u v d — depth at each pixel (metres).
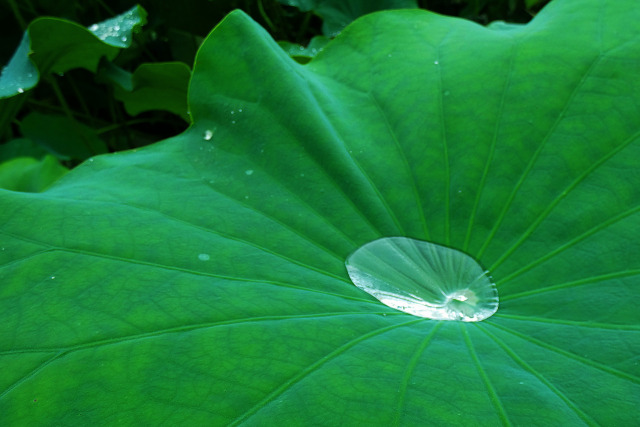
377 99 0.66
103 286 0.54
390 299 0.56
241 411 0.48
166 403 0.49
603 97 0.62
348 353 0.51
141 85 0.83
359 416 0.48
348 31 0.70
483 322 0.54
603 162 0.60
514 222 0.59
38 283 0.54
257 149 0.63
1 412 0.49
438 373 0.50
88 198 0.60
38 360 0.50
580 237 0.58
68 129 0.89
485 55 0.66
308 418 0.48
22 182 0.79
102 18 1.05
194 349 0.51
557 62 0.64
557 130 0.62
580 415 0.49
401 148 0.63
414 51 0.68
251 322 0.52
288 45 0.84
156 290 0.54
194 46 1.03
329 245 0.58
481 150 0.62
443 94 0.65
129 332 0.52
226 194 0.61
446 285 0.56
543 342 0.53
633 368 0.51
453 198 0.61
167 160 0.64
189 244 0.57
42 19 0.74
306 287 0.55
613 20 0.66
